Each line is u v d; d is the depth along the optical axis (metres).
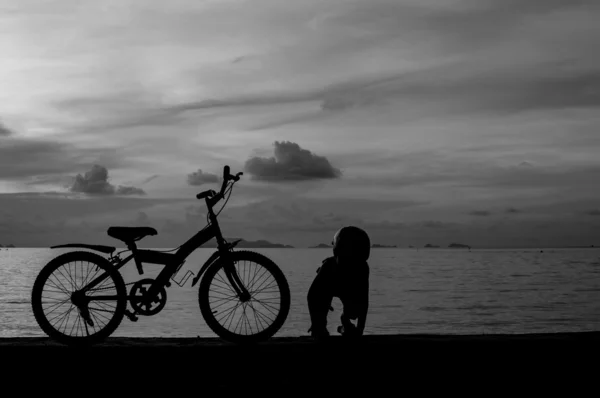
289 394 3.20
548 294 71.88
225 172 4.33
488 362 3.28
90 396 3.14
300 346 3.25
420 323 41.44
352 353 3.25
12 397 3.13
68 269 4.21
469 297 66.94
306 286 82.00
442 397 3.24
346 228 3.94
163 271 4.24
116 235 4.23
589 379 3.29
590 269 157.25
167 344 3.34
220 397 3.17
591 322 41.81
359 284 3.90
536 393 3.28
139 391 3.16
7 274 114.75
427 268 166.12
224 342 3.49
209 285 4.16
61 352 3.15
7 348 3.15
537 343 3.32
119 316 4.18
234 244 4.25
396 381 3.24
